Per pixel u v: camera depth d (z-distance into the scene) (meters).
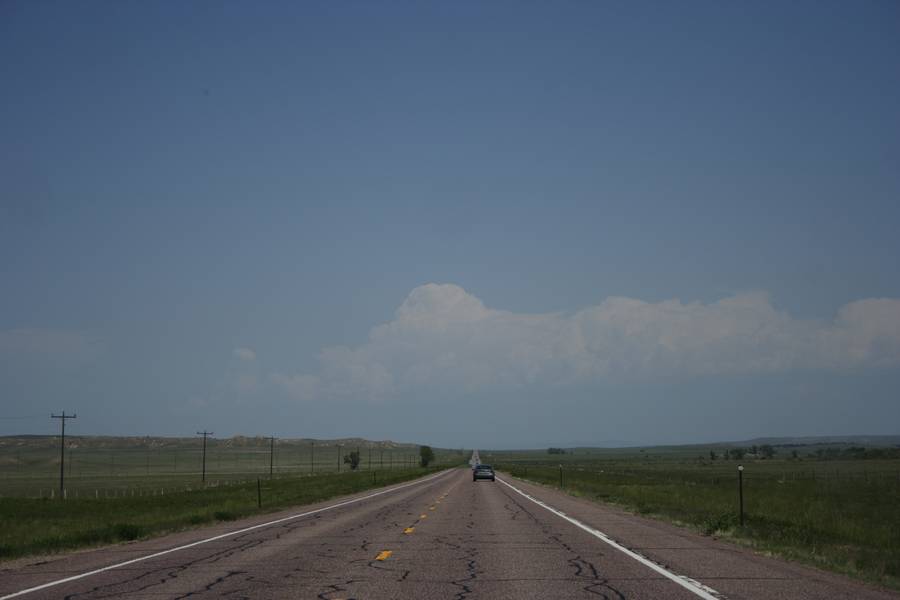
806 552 18.50
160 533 26.78
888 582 14.01
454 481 82.12
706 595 12.66
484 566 16.47
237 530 26.91
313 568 16.44
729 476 95.75
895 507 36.94
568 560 17.33
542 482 74.31
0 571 17.05
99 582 14.96
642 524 27.22
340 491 59.62
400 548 20.06
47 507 50.38
